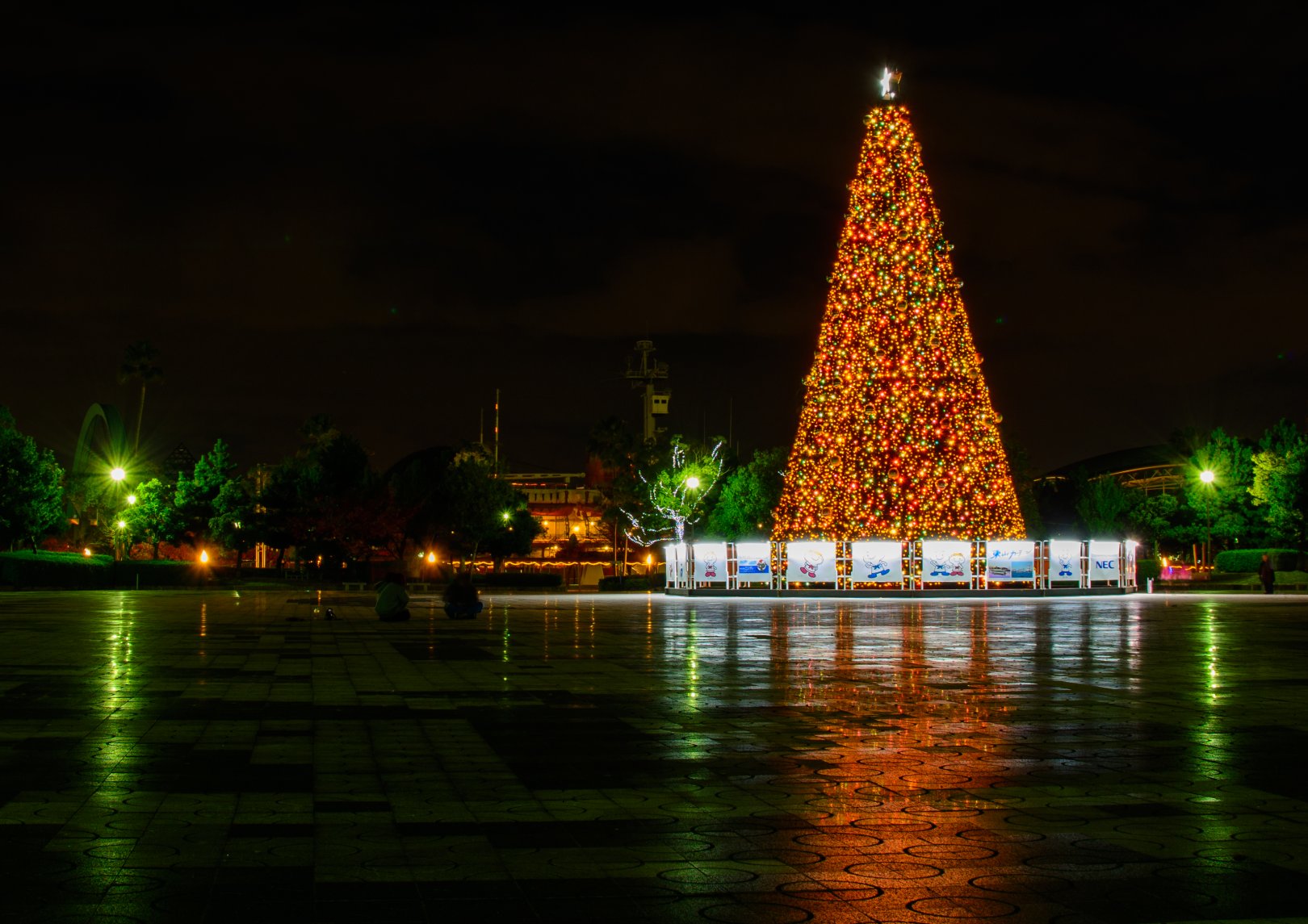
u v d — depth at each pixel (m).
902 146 49.47
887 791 8.68
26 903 5.84
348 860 6.69
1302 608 40.47
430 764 9.72
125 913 5.70
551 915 5.72
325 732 11.46
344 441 83.19
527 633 26.66
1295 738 11.16
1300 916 5.72
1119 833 7.37
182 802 8.20
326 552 82.19
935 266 49.47
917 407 48.47
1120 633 27.12
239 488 85.25
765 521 80.31
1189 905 5.89
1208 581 67.94
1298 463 67.62
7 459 64.81
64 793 8.48
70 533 98.31
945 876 6.40
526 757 10.09
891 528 49.69
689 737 11.26
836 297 50.16
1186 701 13.99
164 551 101.62
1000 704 13.77
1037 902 5.93
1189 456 89.31
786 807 8.13
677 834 7.34
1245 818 7.78
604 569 95.75
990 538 50.50
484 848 6.98
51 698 14.02
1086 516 88.38
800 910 5.81
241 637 25.08
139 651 21.02
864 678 16.77
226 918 5.62
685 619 33.78
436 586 71.81
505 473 93.19
